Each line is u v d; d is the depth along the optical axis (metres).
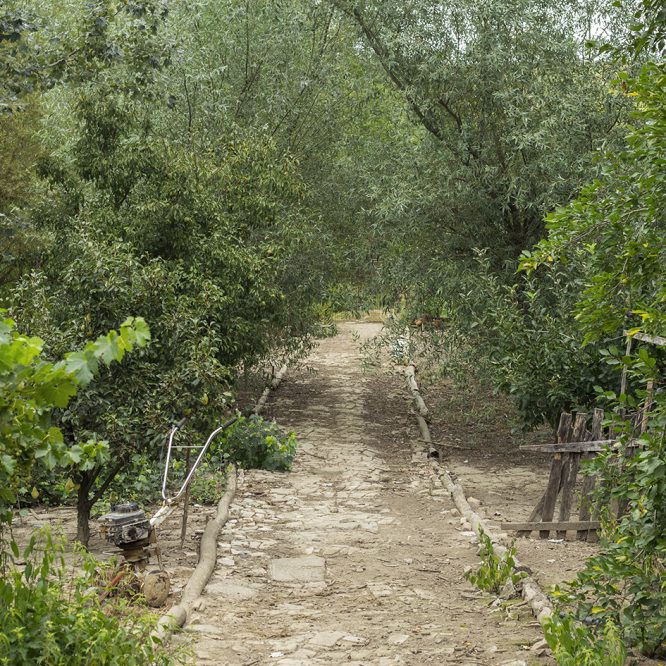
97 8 13.95
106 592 6.70
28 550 5.05
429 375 17.14
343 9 17.19
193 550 9.27
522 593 7.69
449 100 16.08
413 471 14.22
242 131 17.12
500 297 13.26
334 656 6.29
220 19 19.30
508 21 15.41
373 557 9.26
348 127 20.78
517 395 12.07
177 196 13.98
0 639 4.39
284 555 9.29
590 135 15.01
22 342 4.12
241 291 14.32
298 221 17.12
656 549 5.86
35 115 20.28
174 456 10.02
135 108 14.98
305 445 16.05
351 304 18.89
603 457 6.85
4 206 19.73
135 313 9.66
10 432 4.25
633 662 5.74
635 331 6.16
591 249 7.75
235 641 6.58
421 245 16.58
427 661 6.19
